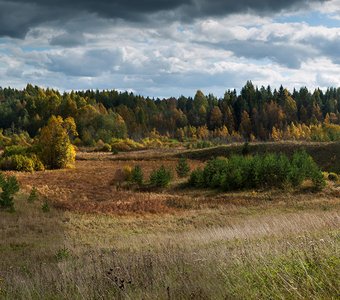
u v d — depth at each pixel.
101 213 32.56
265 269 5.22
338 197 39.72
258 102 167.12
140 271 6.68
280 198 40.34
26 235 24.30
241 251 7.15
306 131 126.25
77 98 168.00
